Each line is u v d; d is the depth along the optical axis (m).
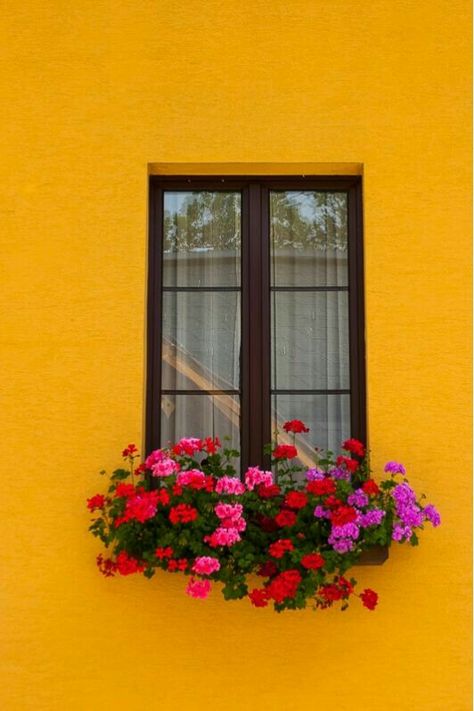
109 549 3.20
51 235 3.35
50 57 3.43
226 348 3.53
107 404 3.28
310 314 3.54
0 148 3.39
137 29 3.45
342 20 3.44
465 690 3.14
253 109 3.40
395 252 3.34
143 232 3.36
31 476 3.24
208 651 3.16
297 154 3.38
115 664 3.16
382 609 3.17
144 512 2.83
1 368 3.29
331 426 3.47
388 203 3.36
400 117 3.40
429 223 3.35
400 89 3.41
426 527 3.20
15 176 3.38
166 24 3.45
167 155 3.39
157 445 3.41
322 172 3.47
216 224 3.58
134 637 3.17
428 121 3.40
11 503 3.22
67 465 3.25
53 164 3.39
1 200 3.37
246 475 3.03
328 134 3.39
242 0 3.45
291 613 3.17
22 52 3.44
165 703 3.14
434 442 3.25
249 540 3.02
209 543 2.94
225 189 3.56
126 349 3.30
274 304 3.55
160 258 3.50
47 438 3.26
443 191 3.36
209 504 2.97
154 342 3.45
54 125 3.40
